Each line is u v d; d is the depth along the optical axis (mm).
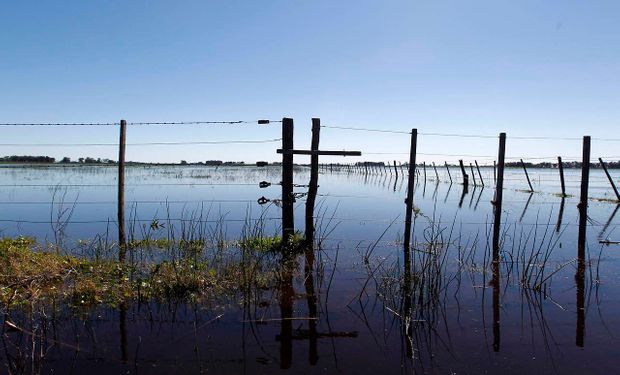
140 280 8305
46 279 8352
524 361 5969
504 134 11938
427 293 8352
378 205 24141
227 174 58031
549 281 9609
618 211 21531
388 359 6023
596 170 111750
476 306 8055
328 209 22281
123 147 11719
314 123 11742
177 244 12281
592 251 12570
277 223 17469
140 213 19812
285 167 11773
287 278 9383
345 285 9188
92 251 11508
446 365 5867
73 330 6707
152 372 5543
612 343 6520
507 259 11500
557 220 18594
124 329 6805
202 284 8492
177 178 46344
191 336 6625
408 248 12414
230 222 17500
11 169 61094
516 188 38281
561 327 7121
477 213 20906
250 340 6551
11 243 11484
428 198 28531
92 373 5469
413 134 12359
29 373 5414
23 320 6875
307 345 6418
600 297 8547
